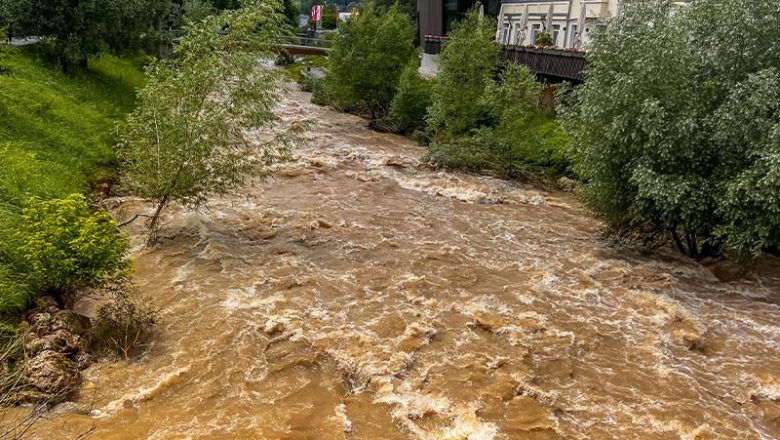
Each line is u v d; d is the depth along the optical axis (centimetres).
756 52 1428
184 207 1706
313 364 1016
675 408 955
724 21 1463
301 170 2244
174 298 1205
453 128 2686
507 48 3183
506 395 962
